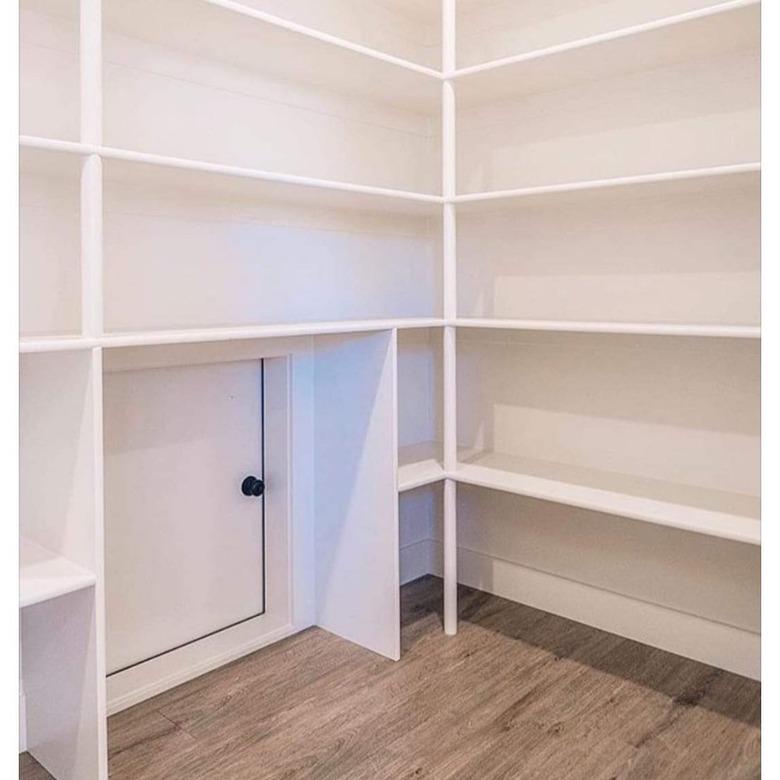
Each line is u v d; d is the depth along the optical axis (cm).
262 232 235
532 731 193
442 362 299
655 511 203
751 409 218
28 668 184
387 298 283
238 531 246
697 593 231
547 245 261
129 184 197
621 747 186
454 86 242
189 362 216
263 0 232
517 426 274
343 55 212
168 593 228
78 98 186
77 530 162
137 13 178
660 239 232
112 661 215
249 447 247
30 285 180
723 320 220
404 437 297
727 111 215
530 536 273
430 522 306
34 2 171
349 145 262
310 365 249
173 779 174
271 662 230
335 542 247
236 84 224
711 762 180
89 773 164
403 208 257
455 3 257
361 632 241
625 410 245
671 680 220
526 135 263
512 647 240
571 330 210
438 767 178
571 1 249
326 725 195
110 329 196
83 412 157
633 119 235
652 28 190
